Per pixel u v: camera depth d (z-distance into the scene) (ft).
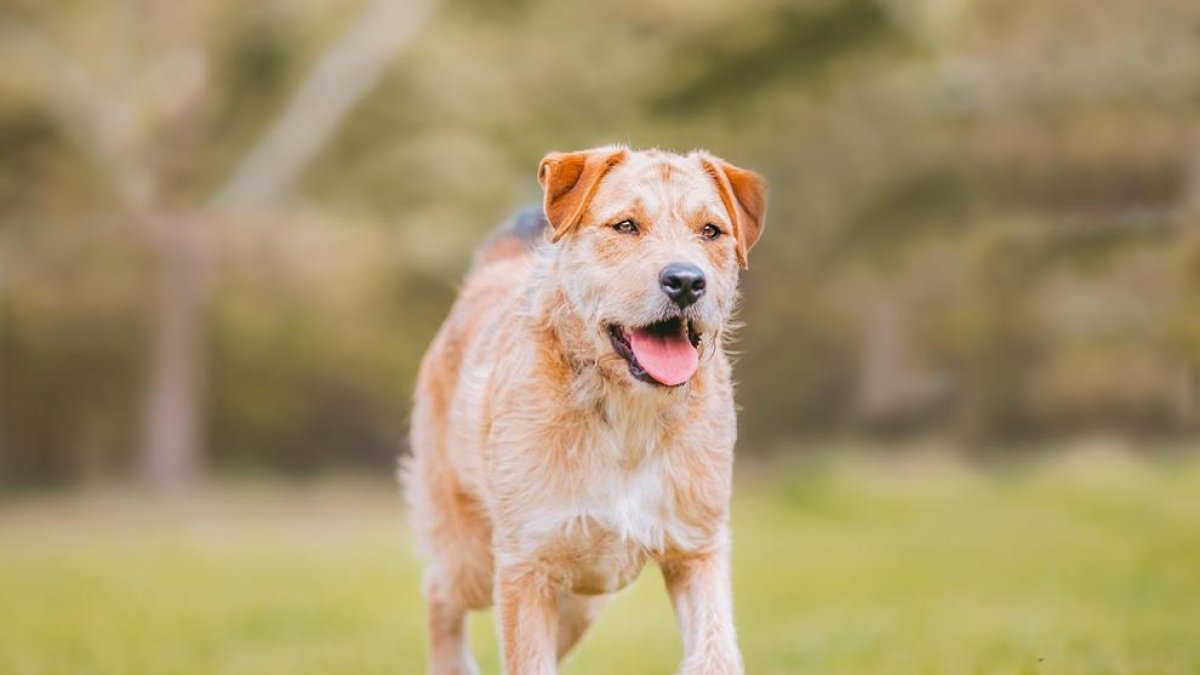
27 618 36.68
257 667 27.53
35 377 112.68
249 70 105.91
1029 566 47.21
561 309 17.79
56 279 102.27
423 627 33.94
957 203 78.64
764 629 34.40
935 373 92.79
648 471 17.71
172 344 103.96
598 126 93.91
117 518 88.17
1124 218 72.08
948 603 39.04
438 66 99.81
